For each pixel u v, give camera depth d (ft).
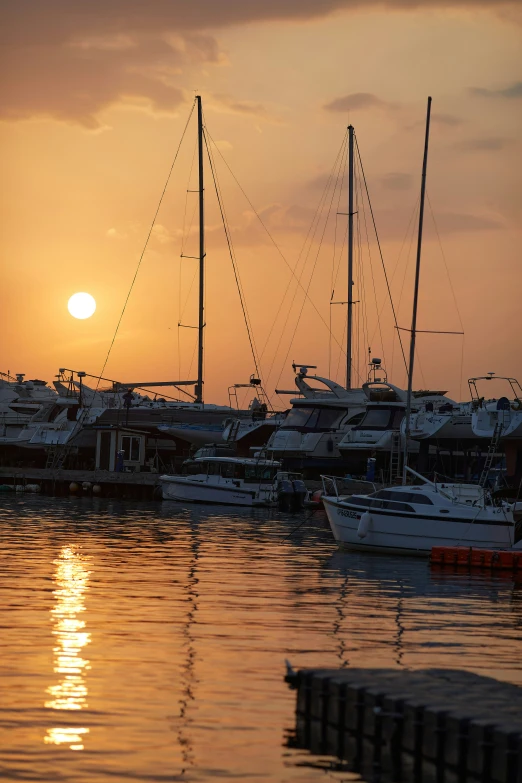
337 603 80.84
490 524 111.14
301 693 49.57
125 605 76.59
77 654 60.90
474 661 61.98
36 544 115.03
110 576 91.20
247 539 126.11
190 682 55.77
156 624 69.87
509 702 45.03
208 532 133.59
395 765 44.78
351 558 110.01
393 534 113.39
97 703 51.75
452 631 71.05
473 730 42.01
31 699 52.01
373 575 97.81
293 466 195.11
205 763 44.75
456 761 42.47
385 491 115.85
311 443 193.57
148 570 95.50
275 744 47.26
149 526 139.95
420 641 67.31
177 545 117.39
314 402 196.85
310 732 48.57
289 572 97.45
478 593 88.99
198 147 249.55
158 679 56.18
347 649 64.18
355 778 43.91
